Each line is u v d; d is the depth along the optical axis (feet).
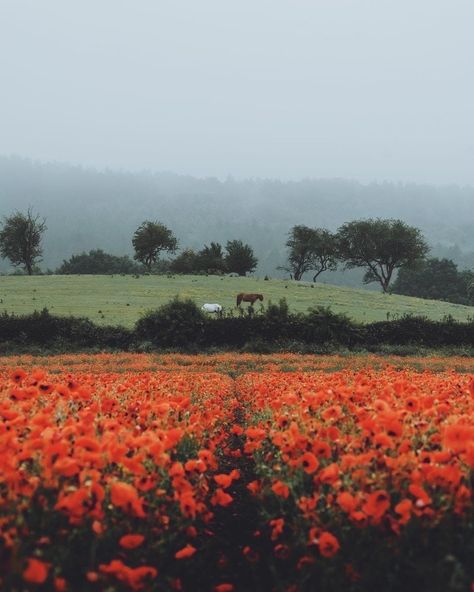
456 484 14.07
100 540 13.82
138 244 364.99
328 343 110.83
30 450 14.84
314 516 14.66
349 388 24.53
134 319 149.69
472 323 115.24
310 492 16.76
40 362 89.76
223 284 225.97
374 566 13.71
